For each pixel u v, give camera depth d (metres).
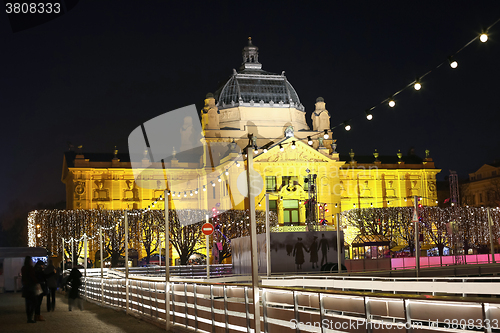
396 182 116.12
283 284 29.30
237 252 48.75
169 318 18.11
